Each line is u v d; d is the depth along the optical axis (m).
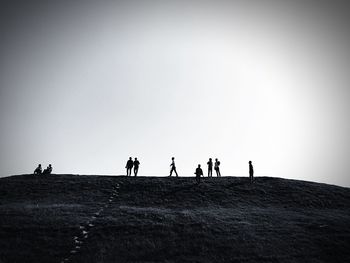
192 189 38.56
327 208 34.72
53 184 39.69
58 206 31.97
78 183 40.16
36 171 45.53
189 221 28.91
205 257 23.16
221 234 26.61
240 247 24.58
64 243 24.22
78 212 30.36
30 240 24.42
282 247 24.69
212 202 34.88
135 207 32.84
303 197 37.06
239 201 35.41
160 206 33.53
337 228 28.16
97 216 29.62
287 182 41.97
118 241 24.92
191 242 25.17
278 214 31.45
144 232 26.52
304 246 24.92
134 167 43.12
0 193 36.41
